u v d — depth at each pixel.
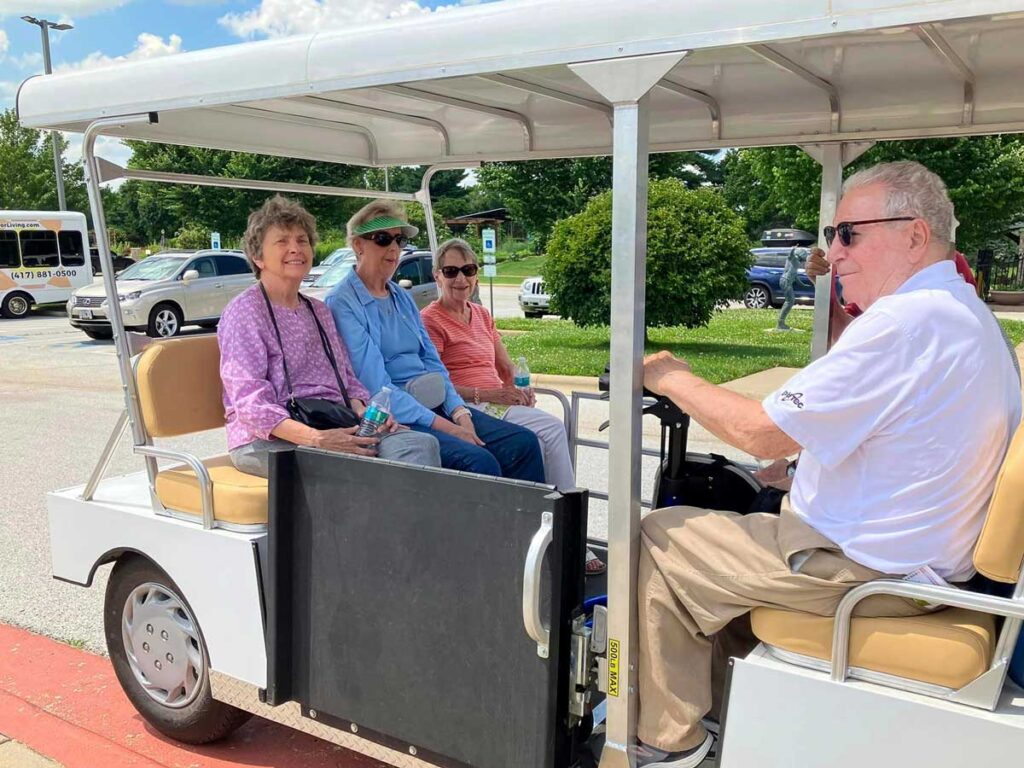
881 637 1.71
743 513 2.79
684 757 2.00
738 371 9.75
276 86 2.26
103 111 2.59
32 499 5.61
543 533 1.92
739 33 1.66
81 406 8.87
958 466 1.73
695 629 2.02
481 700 2.09
